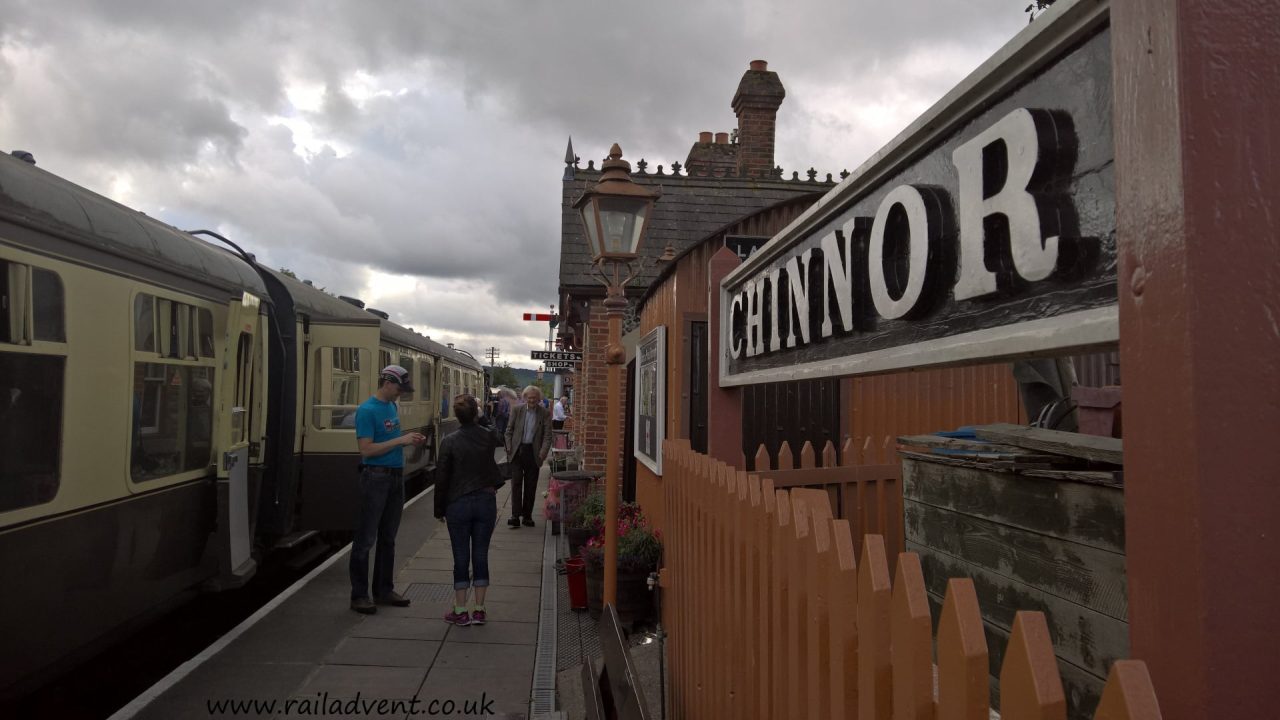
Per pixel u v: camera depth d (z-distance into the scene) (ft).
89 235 14.33
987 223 4.64
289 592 23.66
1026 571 6.48
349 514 29.48
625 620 19.76
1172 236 3.04
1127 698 2.70
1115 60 3.43
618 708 8.63
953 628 3.52
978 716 3.36
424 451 50.70
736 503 7.84
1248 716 2.80
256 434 22.67
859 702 4.54
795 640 5.80
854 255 6.61
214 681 16.53
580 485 30.42
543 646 19.11
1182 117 3.01
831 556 5.03
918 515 8.41
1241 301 2.95
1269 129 3.03
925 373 21.53
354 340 30.37
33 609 12.77
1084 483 5.81
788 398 21.53
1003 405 20.44
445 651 18.72
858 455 12.95
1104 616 5.56
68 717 15.57
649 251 33.50
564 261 34.86
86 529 14.20
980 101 4.75
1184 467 2.93
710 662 9.09
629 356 31.86
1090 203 3.87
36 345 12.84
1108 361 17.80
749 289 10.62
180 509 17.92
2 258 12.05
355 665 17.66
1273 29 3.07
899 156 5.82
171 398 17.43
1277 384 2.93
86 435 14.17
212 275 19.38
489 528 21.34
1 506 11.95
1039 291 4.20
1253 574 2.86
